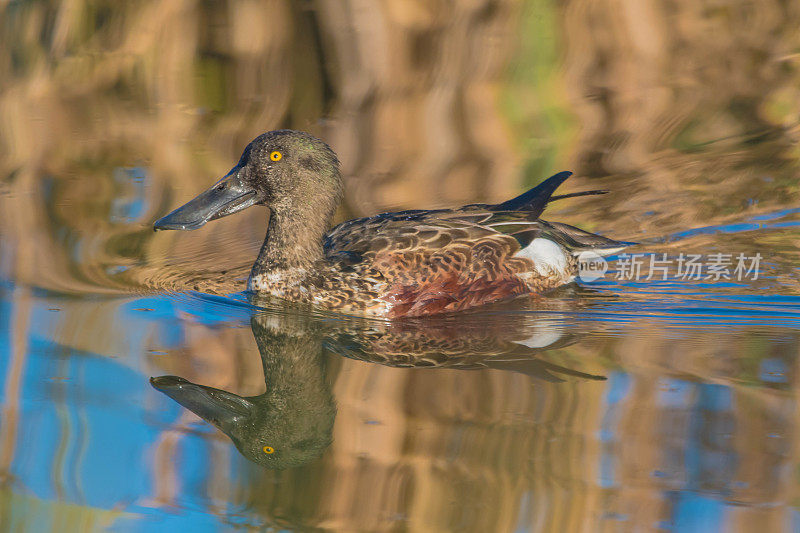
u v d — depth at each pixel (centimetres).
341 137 1708
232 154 1655
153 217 1447
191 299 1220
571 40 2064
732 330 1106
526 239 1275
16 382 970
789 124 1738
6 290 1200
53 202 1501
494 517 727
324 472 805
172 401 943
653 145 1691
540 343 1080
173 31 2066
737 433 836
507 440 835
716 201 1492
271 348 1080
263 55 2008
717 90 1889
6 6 2059
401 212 1328
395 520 734
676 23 2164
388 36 2019
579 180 1576
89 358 1027
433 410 901
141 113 1861
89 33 2103
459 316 1189
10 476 813
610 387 941
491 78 1936
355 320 1184
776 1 2264
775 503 734
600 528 708
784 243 1377
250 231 1461
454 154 1652
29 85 2002
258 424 904
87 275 1266
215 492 791
